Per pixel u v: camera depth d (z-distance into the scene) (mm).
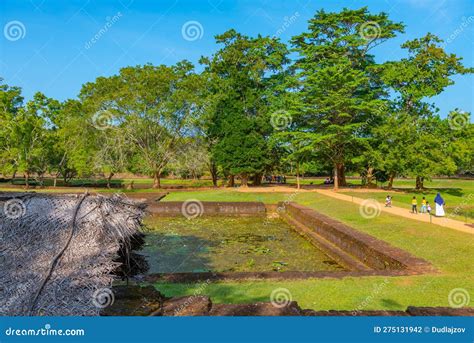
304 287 8625
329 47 36594
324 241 16375
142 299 5992
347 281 9102
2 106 38094
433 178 58531
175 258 14109
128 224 6391
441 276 9406
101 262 5281
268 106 38812
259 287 8656
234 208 26062
